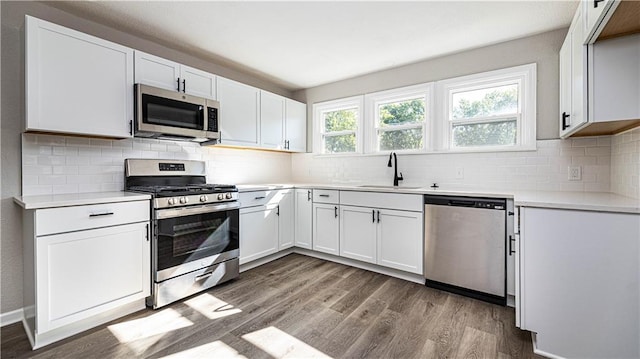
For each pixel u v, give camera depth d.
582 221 1.51
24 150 1.99
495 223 2.22
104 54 2.10
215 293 2.40
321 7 2.13
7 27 1.93
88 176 2.29
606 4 1.23
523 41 2.61
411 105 3.35
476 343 1.70
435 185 2.95
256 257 3.01
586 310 1.51
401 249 2.70
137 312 2.06
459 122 2.98
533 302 1.63
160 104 2.35
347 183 3.76
